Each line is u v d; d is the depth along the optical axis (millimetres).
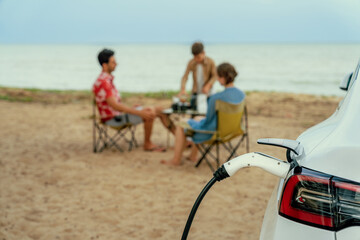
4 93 13094
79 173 4887
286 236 1271
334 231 1204
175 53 114875
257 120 8688
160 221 3500
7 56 90688
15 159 5449
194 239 3131
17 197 4047
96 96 5668
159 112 6055
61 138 6852
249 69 43281
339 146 1269
